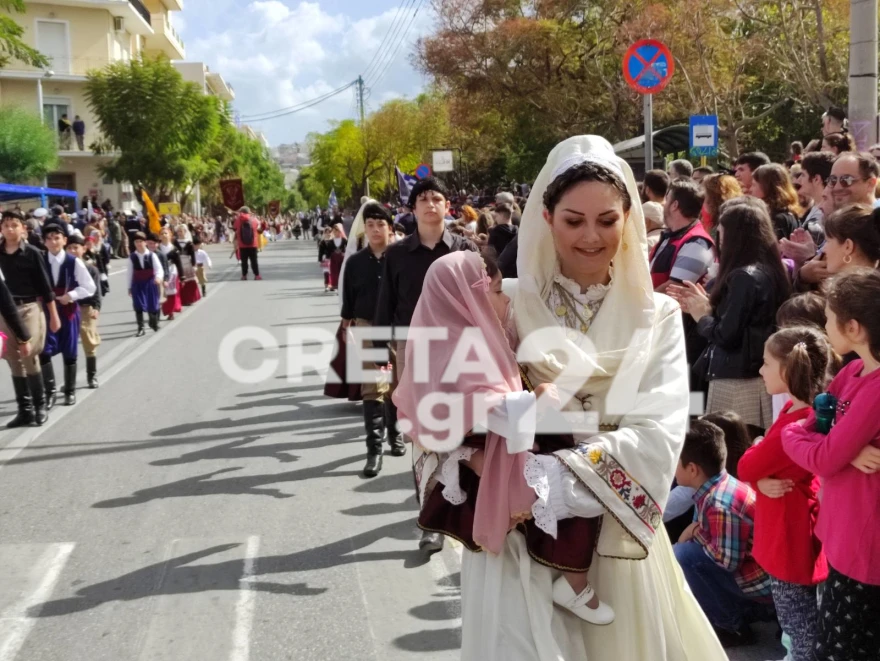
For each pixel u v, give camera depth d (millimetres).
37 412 8164
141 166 42844
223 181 37438
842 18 18844
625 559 2262
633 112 27688
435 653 3885
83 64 46312
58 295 8898
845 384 2850
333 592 4516
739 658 3754
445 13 30078
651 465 2203
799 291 4652
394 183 56719
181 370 10773
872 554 2629
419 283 5527
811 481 3234
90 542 5219
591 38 28625
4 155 35438
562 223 2258
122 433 7777
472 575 2322
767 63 20969
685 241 5258
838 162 4867
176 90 43312
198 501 5934
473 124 32500
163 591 4547
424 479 2350
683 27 21250
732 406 4500
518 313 2342
